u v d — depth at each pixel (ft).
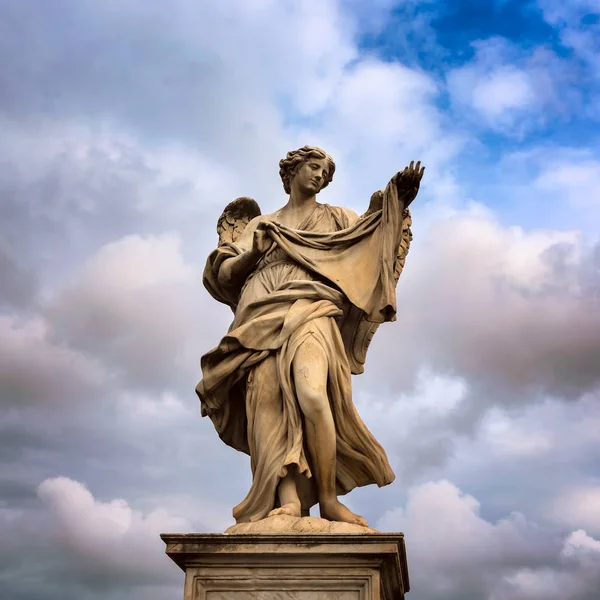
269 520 19.26
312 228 23.16
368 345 22.74
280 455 20.48
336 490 21.59
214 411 21.88
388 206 21.98
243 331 21.13
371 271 22.04
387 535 18.22
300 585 18.39
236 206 24.64
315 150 23.54
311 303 21.53
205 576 18.57
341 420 21.07
